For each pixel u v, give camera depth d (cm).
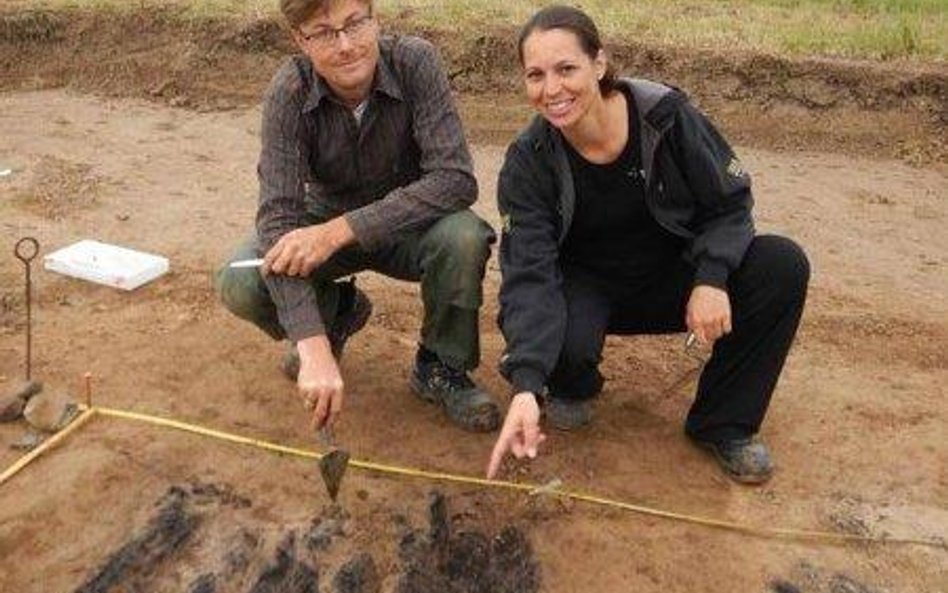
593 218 300
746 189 298
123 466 305
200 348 374
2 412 326
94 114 686
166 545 282
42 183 554
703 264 291
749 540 298
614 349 398
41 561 276
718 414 318
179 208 531
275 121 296
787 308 300
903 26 720
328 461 272
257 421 331
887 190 607
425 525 290
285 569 276
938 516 312
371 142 306
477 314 320
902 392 378
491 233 311
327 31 276
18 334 384
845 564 292
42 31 750
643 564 287
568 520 298
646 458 327
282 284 286
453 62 703
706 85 686
